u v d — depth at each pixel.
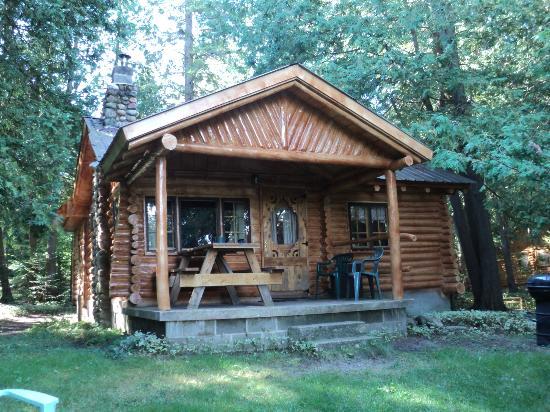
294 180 11.77
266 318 8.22
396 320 9.40
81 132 14.20
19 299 22.56
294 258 11.62
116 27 13.70
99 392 5.35
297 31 16.95
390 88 15.00
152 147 8.23
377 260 10.07
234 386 5.63
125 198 10.13
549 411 5.07
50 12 11.25
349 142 9.61
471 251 15.70
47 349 8.17
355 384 5.79
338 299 10.66
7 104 11.78
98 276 11.88
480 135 12.14
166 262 7.95
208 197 10.89
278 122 8.98
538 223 12.98
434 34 15.60
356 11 16.12
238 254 10.93
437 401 5.21
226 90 8.15
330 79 15.28
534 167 10.15
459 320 10.70
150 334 7.75
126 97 13.52
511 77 14.11
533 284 7.85
